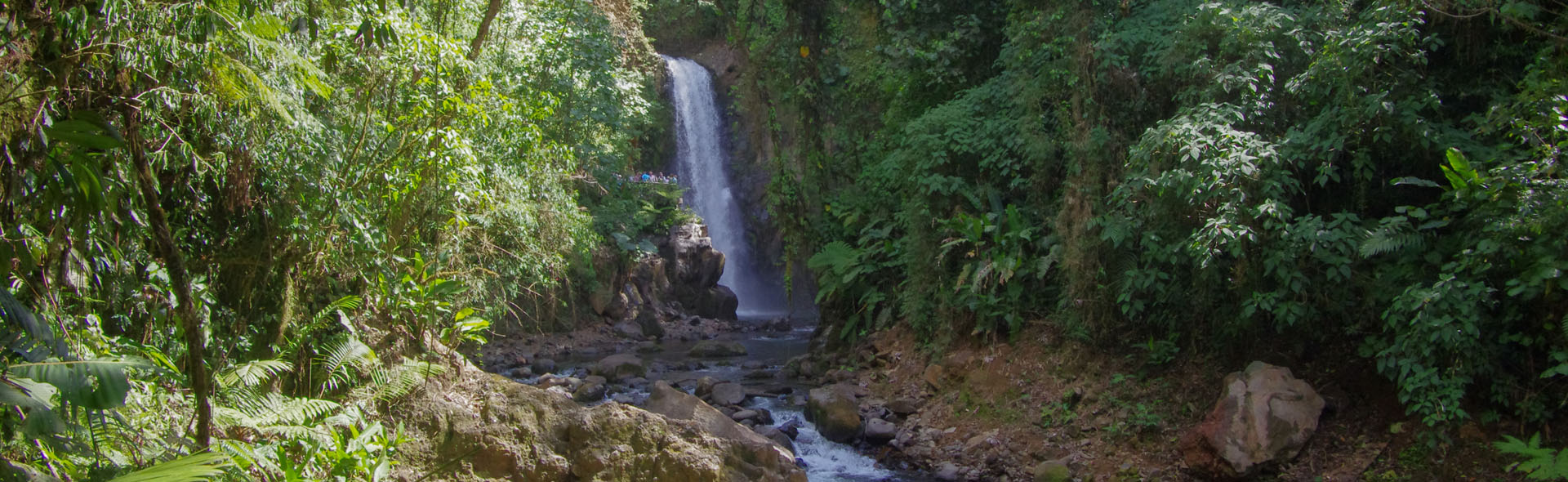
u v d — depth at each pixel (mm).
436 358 7098
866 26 12492
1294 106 7887
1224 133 7293
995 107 10539
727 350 13953
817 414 9055
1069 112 9492
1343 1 7875
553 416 6773
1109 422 7926
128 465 4215
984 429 8547
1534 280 5691
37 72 4074
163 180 5812
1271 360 7676
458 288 7211
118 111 4582
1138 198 8289
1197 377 7918
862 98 12633
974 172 10555
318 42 6973
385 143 7398
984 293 9711
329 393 6402
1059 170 9852
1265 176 7281
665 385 7930
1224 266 7656
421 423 6434
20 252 4062
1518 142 6738
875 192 12188
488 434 6504
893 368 10648
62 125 3633
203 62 4938
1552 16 7004
